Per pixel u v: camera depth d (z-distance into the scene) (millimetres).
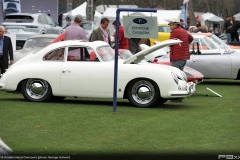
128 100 16031
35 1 44531
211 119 13078
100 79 14930
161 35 35156
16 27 33000
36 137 10703
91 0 49531
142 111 14219
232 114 13945
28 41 24625
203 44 23125
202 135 11094
